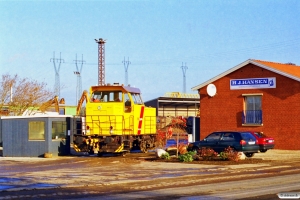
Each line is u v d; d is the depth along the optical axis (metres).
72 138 30.09
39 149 28.97
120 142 27.75
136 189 14.75
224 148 26.36
